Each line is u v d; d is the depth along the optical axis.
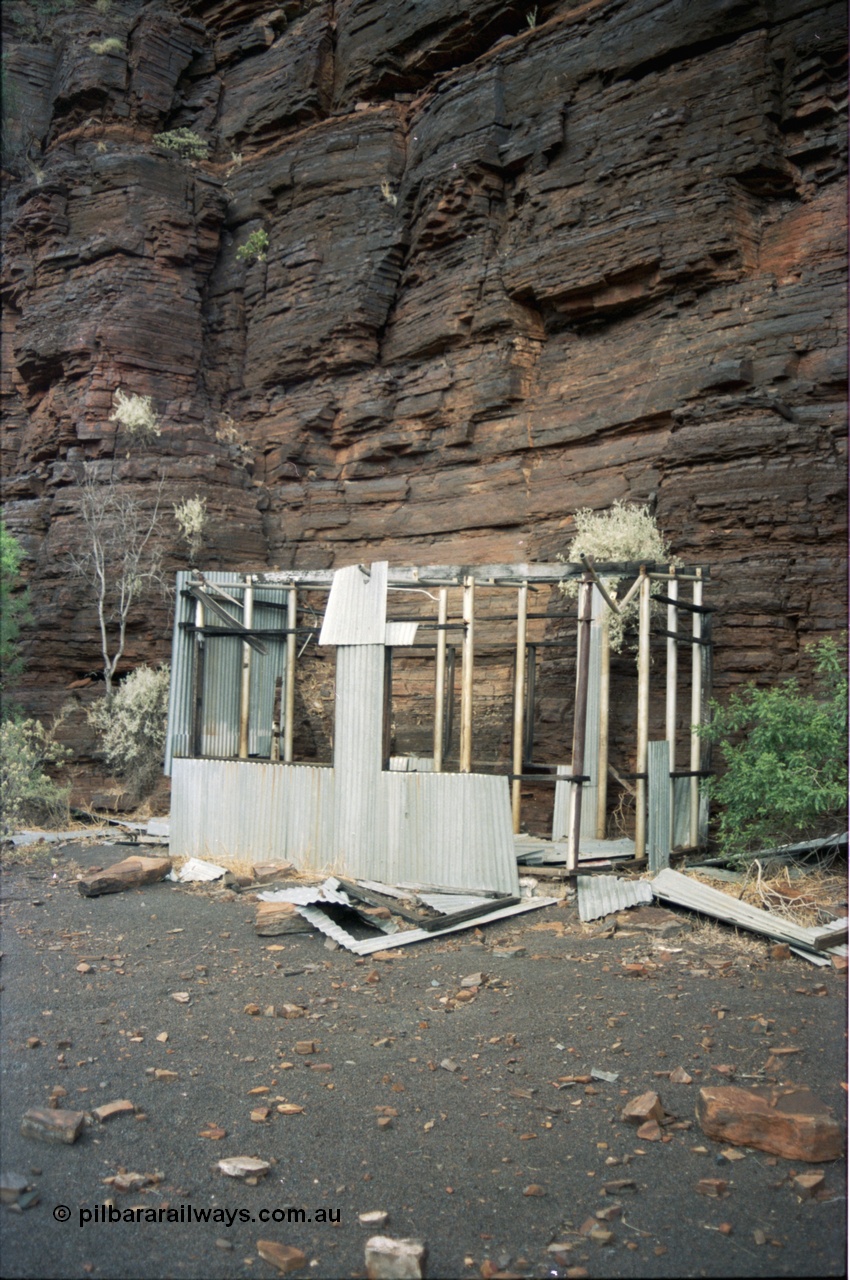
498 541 15.77
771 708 9.86
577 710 10.27
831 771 9.41
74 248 20.11
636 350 14.97
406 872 10.29
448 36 18.20
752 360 13.39
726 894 9.02
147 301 19.64
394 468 17.80
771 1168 4.52
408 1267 3.68
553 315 16.17
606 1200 4.28
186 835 12.18
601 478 14.78
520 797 12.96
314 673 16.41
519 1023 6.42
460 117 17.16
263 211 20.53
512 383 16.09
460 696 15.12
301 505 18.23
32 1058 5.88
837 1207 4.17
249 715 13.36
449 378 17.02
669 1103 5.19
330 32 20.53
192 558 17.53
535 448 15.86
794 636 11.98
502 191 16.97
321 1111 5.19
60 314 19.91
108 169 20.27
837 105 13.55
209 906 9.83
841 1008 6.50
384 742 10.63
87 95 21.28
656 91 14.90
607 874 10.30
